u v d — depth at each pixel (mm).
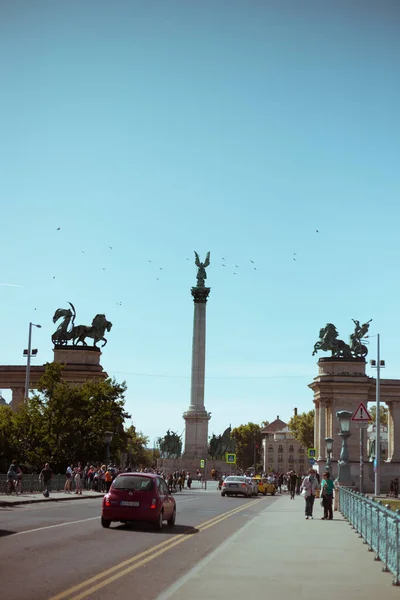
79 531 30703
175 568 21172
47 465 58938
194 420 141500
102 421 84125
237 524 38500
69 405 85062
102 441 83625
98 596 16297
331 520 42062
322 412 129500
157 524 32375
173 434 156625
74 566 20609
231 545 27312
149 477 33125
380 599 16297
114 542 27141
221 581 18625
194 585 17922
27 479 66000
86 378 120312
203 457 140500
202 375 142250
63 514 40844
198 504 58781
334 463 126750
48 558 22062
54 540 26922
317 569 21219
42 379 87688
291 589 17578
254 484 84250
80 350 122125
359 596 16703
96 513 42125
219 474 144125
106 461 76750
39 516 38969
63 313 124875
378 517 23656
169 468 141250
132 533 30891
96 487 74000
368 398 133125
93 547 25297
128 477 33094
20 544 25328
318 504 63500
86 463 83750
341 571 20875
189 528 34906
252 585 18078
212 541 29016
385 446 186000
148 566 21359
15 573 19047
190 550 25656
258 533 32812
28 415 84812
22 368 122125
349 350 132000
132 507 32125
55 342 124188
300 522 40219
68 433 83125
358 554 25125
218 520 41094
